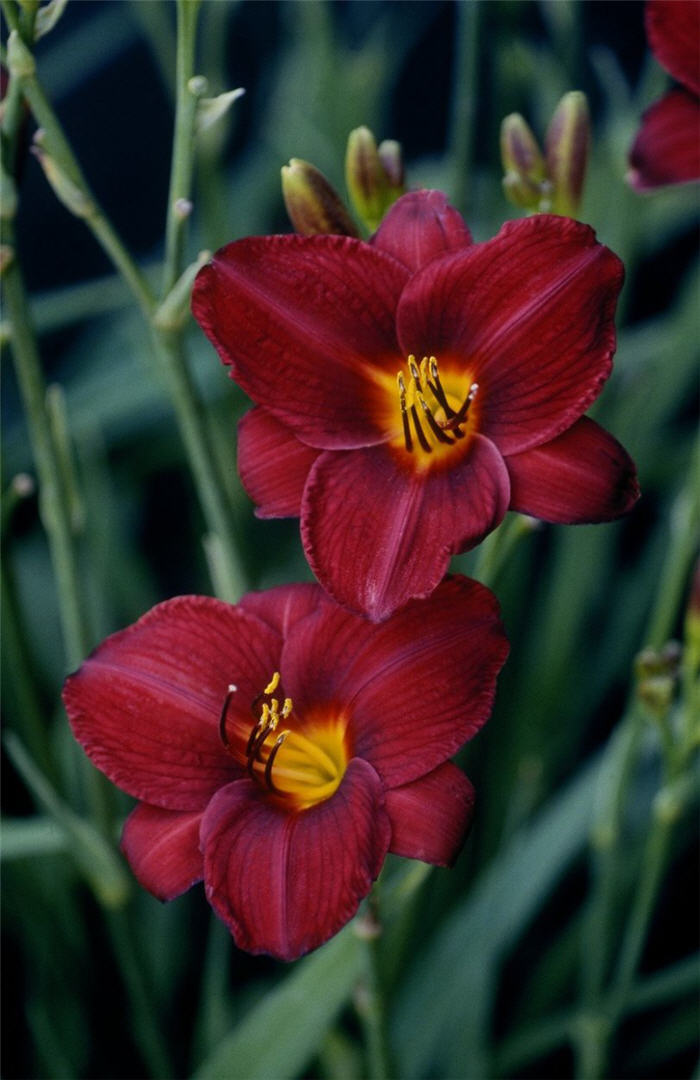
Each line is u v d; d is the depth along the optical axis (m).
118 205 1.35
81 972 0.92
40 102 0.72
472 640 0.67
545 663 0.96
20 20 0.72
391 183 0.75
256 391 0.68
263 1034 0.77
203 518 1.10
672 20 0.76
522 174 0.75
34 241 1.33
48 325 1.04
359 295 0.68
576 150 0.75
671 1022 0.94
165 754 0.69
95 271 1.33
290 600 0.70
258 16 1.31
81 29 1.32
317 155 1.05
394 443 0.69
